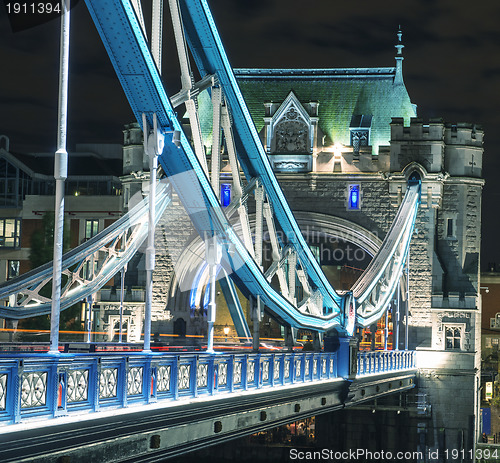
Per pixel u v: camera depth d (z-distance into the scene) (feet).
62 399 41.32
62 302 95.09
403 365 152.56
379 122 185.26
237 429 67.67
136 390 49.03
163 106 57.93
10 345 84.12
